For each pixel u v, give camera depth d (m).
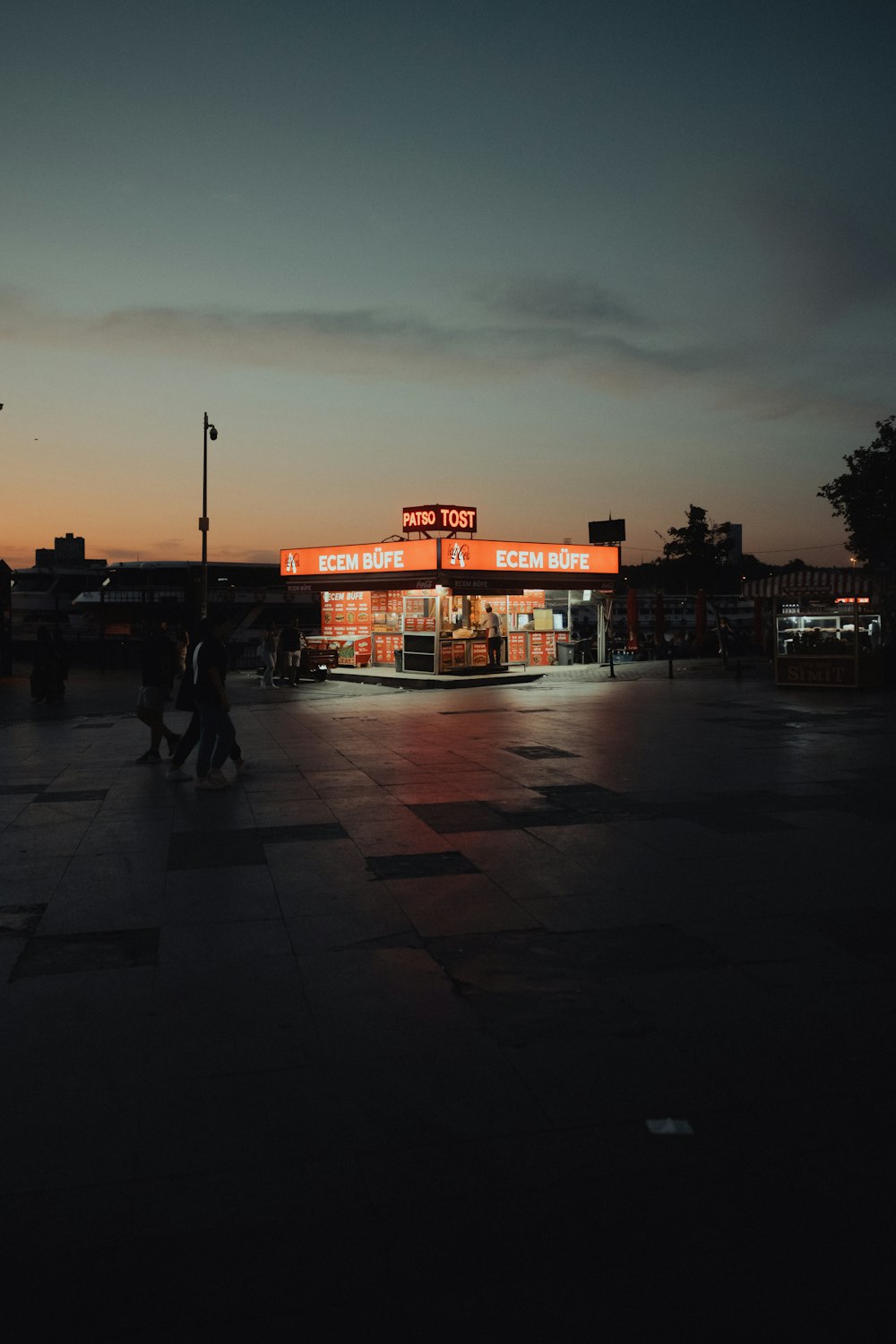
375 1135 3.29
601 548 30.94
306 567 30.69
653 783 10.30
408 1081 3.69
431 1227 2.78
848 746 12.98
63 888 6.51
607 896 6.16
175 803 9.58
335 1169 3.08
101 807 9.39
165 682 12.46
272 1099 3.56
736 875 6.60
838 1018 4.24
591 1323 2.38
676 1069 3.76
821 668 22.92
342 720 17.38
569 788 10.05
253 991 4.65
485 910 5.89
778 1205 2.86
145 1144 3.26
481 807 9.14
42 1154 3.20
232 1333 2.37
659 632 38.91
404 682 26.12
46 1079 3.76
